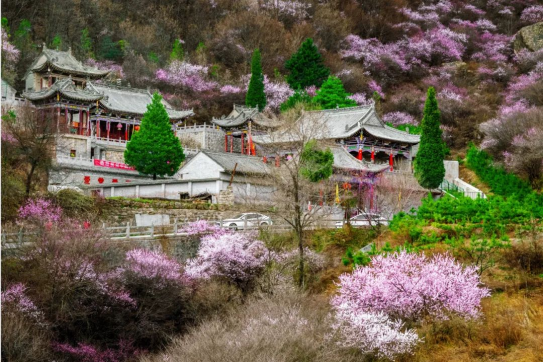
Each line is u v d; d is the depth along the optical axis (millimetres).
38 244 44781
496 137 90812
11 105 87562
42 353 39812
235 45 141125
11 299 40875
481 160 90500
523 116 91000
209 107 127312
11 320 39125
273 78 134750
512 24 167625
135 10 148000
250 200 58438
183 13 152000
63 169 73000
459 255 47125
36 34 129625
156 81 128000
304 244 53438
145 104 104562
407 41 153625
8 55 113188
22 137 59969
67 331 43562
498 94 130250
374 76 141500
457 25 163500
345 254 52250
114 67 128875
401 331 40438
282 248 51594
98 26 138750
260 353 34125
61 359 41312
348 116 90750
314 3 159125
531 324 39406
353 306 40438
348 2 161625
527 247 46094
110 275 45844
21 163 60125
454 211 54500
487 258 46656
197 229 53719
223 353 34812
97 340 44375
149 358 41844
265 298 42875
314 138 58438
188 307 46781
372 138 87250
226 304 46031
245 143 100125
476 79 139875
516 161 83188
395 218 55156
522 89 119688
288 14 154375
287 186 53125
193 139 104438
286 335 35688
